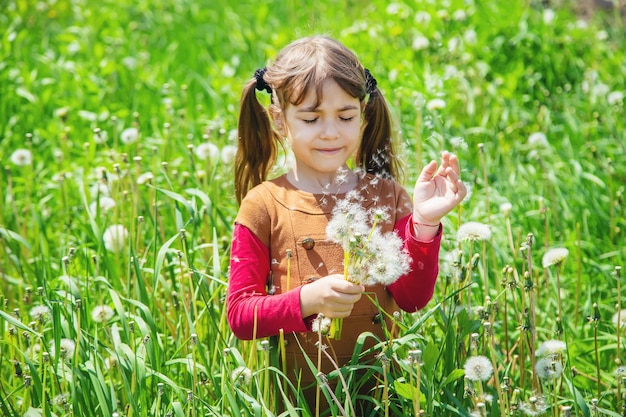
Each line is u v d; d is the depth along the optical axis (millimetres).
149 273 4836
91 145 6328
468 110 7020
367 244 3143
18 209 6027
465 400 3652
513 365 3922
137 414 3523
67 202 5793
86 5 10555
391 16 8547
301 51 3508
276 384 3533
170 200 5449
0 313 3674
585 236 5609
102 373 3906
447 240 4984
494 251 4887
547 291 4539
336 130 3420
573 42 8328
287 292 3314
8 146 7098
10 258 5156
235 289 3434
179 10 10969
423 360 3322
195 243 5000
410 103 6621
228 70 8039
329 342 3451
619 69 7957
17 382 4062
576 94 7656
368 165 3955
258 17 10000
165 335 4184
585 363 4309
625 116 7188
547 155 6551
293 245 3441
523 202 5879
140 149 6277
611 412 3518
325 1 10680
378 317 3465
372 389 3502
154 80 8289
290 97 3438
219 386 3756
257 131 3947
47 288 4504
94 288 4770
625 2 9766
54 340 3770
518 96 7496
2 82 7797
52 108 7727
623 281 5098
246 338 3412
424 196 3332
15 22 9570
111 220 5340
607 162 6262
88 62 8359
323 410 3545
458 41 7875
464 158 6293
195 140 6797
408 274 3379
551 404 3682
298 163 3578
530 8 8938
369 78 3818
